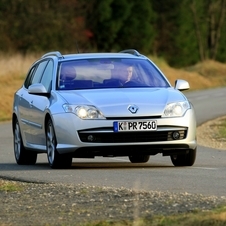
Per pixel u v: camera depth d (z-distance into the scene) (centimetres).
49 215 1788
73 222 1683
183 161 2853
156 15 15425
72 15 13888
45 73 3059
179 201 1845
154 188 2214
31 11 13338
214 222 1548
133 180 2417
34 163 3194
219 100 7788
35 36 13238
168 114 2716
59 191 2147
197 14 16212
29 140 3086
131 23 14688
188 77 12031
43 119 2877
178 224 1561
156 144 2698
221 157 3269
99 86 2869
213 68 13662
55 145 2762
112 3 14488
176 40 15675
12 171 2822
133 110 2692
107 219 1686
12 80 8712
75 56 3027
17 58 9738
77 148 2692
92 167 2912
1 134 4853
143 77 2931
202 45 16350
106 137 2683
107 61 2984
